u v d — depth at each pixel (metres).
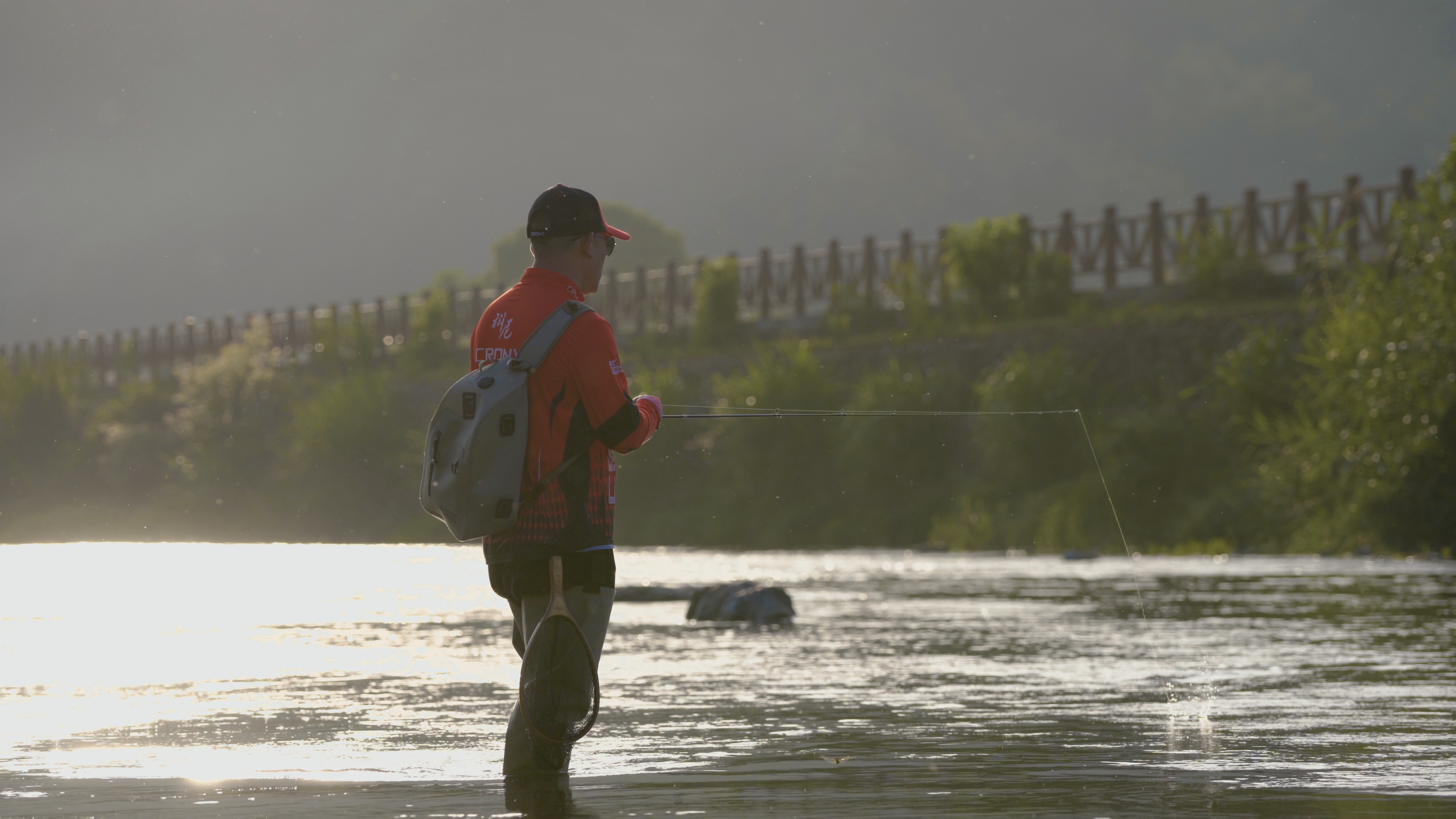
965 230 97.12
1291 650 20.97
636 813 8.71
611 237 12.16
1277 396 69.94
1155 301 89.38
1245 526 64.19
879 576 45.47
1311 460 61.97
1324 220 83.06
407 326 148.00
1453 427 55.75
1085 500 69.12
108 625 24.12
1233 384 70.75
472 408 11.02
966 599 34.28
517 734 10.60
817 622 27.48
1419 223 60.09
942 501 77.31
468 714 14.02
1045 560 58.12
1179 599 33.03
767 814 8.66
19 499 121.88
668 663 19.62
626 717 13.95
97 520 111.38
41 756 11.35
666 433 90.94
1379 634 23.59
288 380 121.38
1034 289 92.69
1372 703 14.84
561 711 10.48
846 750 11.64
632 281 133.38
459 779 10.23
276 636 22.78
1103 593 35.88
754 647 22.06
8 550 57.00
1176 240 92.81
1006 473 74.69
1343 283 77.38
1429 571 45.06
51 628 23.38
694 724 13.39
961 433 80.44
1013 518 71.62
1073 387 75.56
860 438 80.06
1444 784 9.77
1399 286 59.91
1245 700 15.20
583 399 11.21
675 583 40.62
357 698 15.34
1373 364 58.31
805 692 16.09
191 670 18.02
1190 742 12.00
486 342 11.69
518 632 12.22
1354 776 10.11
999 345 84.88
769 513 82.94
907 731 12.91
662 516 85.88
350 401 100.44
